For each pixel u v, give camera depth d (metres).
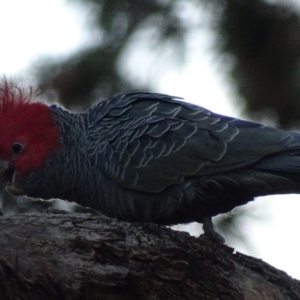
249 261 10.47
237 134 11.09
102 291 9.70
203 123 11.24
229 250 10.53
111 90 17.36
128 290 9.78
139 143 11.26
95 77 17.39
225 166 10.98
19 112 11.91
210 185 11.04
